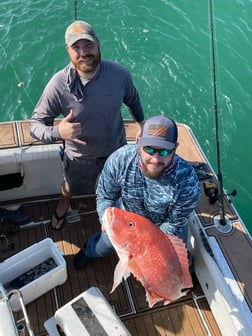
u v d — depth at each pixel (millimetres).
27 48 4867
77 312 1642
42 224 2256
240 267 1736
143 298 1940
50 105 1668
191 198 1354
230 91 4629
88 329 1595
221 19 5469
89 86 1601
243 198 3816
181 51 5039
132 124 2289
